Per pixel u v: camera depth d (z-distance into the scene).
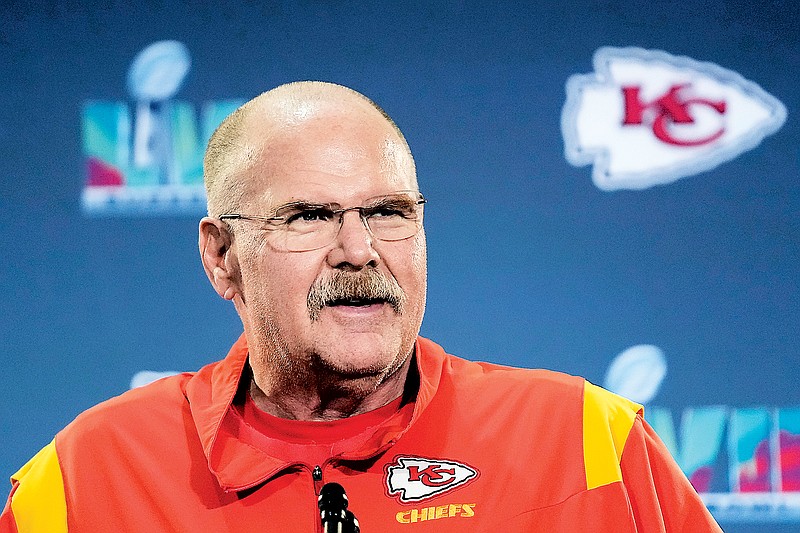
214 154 5.27
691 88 10.12
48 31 10.20
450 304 10.12
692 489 5.24
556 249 10.12
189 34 10.21
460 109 10.22
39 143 10.13
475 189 10.18
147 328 10.08
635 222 10.09
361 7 10.28
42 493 5.35
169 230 10.12
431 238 10.15
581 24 10.21
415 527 4.84
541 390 5.34
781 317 9.98
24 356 10.05
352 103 5.02
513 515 4.91
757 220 10.03
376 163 4.83
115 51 10.19
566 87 10.19
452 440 5.15
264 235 4.85
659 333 10.02
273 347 4.94
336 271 4.71
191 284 10.12
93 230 10.12
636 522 4.99
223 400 5.33
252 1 10.26
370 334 4.71
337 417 5.20
